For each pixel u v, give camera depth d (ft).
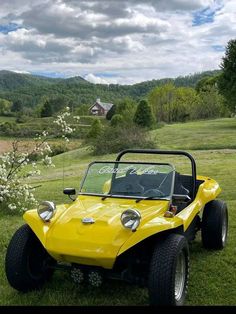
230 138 116.16
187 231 19.61
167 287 14.49
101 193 19.19
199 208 20.02
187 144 111.45
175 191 19.35
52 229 16.10
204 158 76.48
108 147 106.52
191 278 18.74
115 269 16.21
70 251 14.94
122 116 162.50
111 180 19.36
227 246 23.36
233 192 41.57
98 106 490.08
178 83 640.17
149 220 15.89
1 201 34.40
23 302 16.24
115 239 14.98
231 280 18.54
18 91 640.99
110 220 15.93
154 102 244.22
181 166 63.93
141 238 14.90
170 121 242.99
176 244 15.21
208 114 228.22
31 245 16.97
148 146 106.11
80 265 15.65
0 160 34.96
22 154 36.01
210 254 22.00
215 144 107.86
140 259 16.62
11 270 16.39
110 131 110.22
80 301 16.30
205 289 17.57
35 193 45.37
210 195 21.97
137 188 18.70
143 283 15.48
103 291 17.24
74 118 39.83
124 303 16.19
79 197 19.29
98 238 15.08
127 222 15.20
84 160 100.37
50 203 16.92
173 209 17.61
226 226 23.72
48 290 17.33
